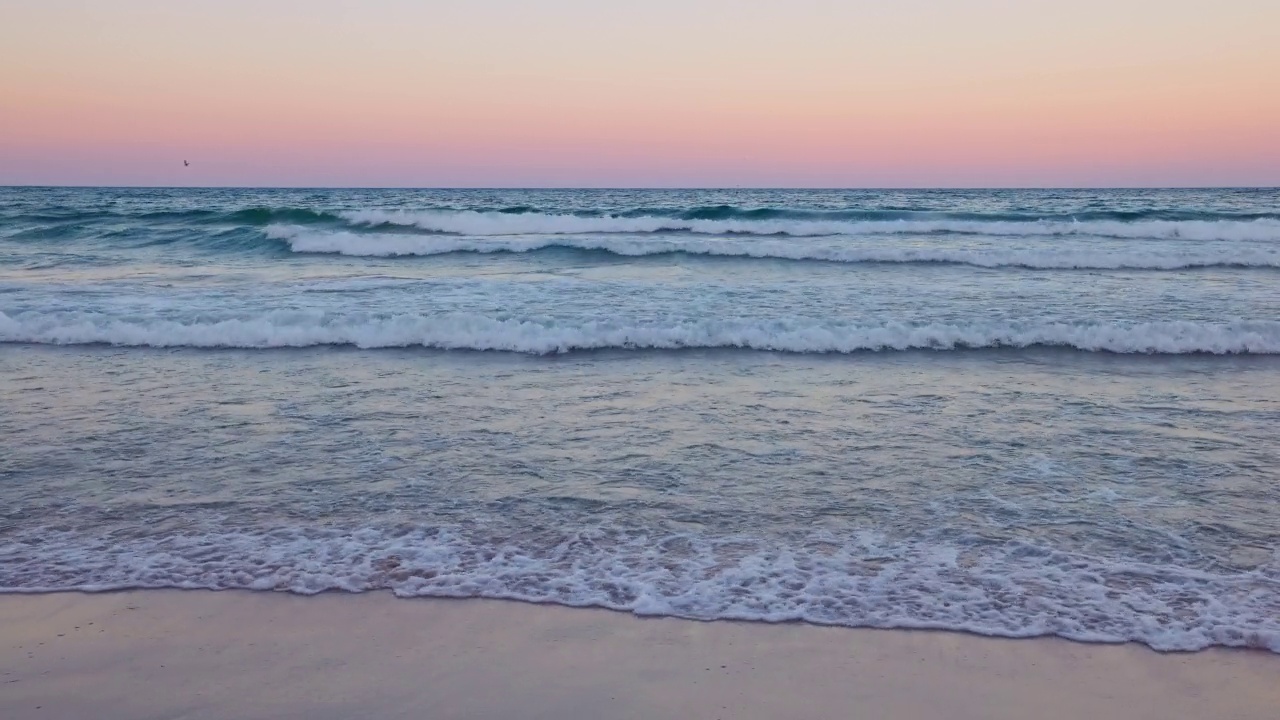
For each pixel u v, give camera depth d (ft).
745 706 10.14
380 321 31.40
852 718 9.93
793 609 12.29
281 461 18.35
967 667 10.94
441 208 128.77
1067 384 25.41
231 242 61.05
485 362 28.22
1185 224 66.80
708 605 12.41
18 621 11.90
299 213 76.23
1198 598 12.50
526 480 17.29
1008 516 15.46
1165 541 14.40
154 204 141.49
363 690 10.44
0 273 47.37
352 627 11.85
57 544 14.28
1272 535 14.62
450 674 10.78
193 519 15.31
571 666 10.96
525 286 42.29
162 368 27.09
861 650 11.31
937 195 226.99
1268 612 12.08
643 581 13.10
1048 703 10.23
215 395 23.84
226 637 11.60
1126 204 135.03
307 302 37.09
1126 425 21.16
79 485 16.87
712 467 18.07
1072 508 15.83
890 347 30.19
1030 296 39.47
